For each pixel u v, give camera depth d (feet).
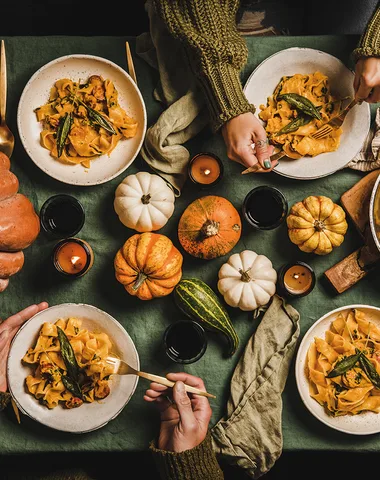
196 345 4.62
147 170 4.66
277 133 4.47
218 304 4.44
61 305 4.43
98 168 4.56
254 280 4.47
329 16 5.36
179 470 4.37
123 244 4.65
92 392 4.46
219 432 4.51
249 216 4.50
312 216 4.45
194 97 4.46
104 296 4.66
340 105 4.54
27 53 4.59
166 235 4.67
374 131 4.60
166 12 4.20
